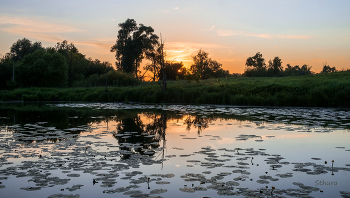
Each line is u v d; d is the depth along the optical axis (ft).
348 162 17.53
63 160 17.39
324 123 34.04
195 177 14.43
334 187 13.26
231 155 18.83
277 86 70.54
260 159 17.93
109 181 13.75
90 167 15.93
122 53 174.91
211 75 175.63
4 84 142.31
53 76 134.10
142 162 16.93
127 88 97.76
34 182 13.67
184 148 20.97
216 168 16.01
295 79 85.66
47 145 21.52
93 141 23.20
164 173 15.14
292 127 30.86
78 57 176.04
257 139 24.54
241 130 29.30
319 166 16.53
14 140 23.32
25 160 17.39
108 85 119.65
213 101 71.20
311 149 20.92
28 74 128.98
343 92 58.18
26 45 215.10
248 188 13.02
